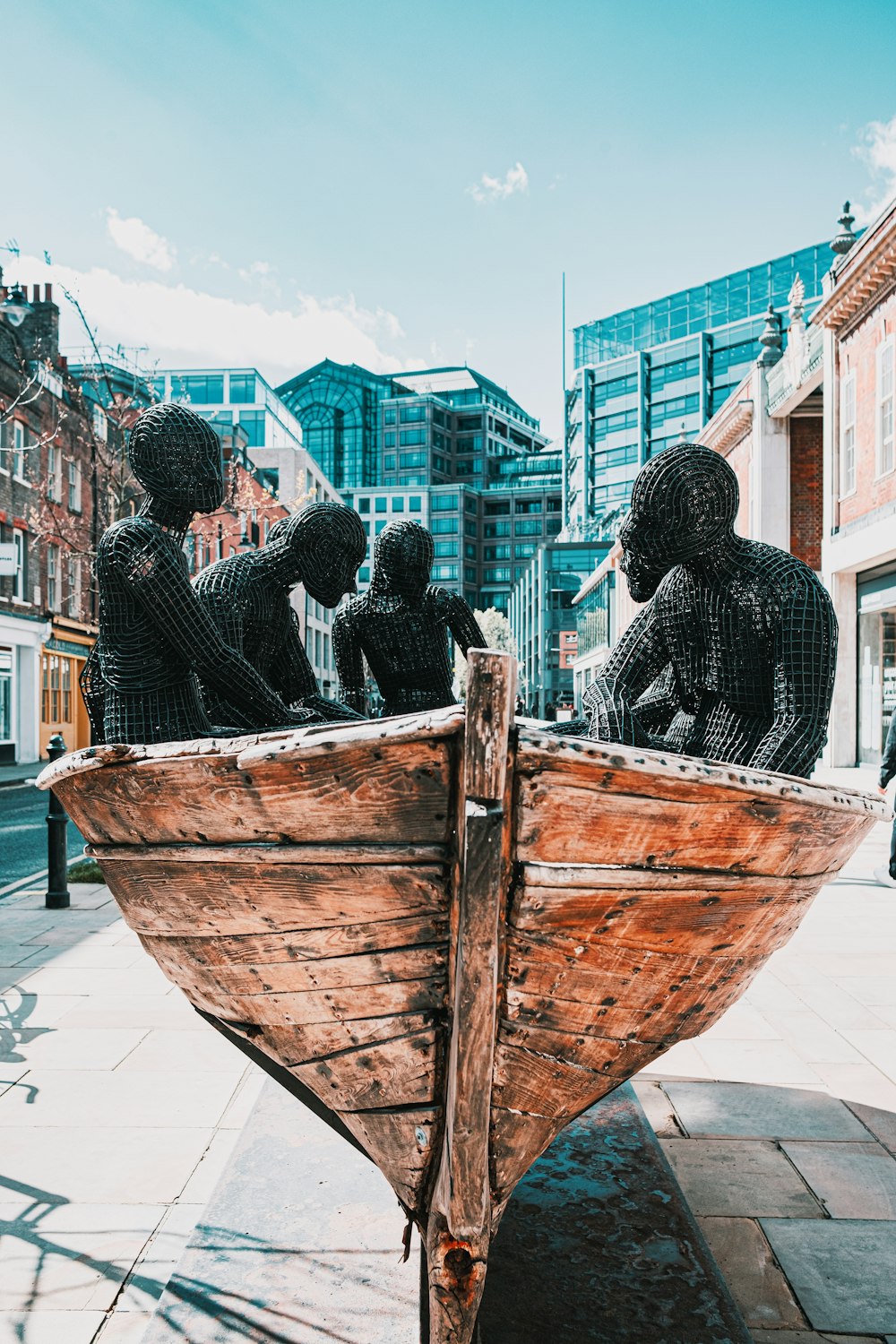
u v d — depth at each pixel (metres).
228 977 1.85
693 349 73.75
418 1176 1.84
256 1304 2.03
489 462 120.94
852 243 18.95
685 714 2.45
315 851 1.60
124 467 14.83
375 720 1.53
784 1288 2.31
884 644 17.98
